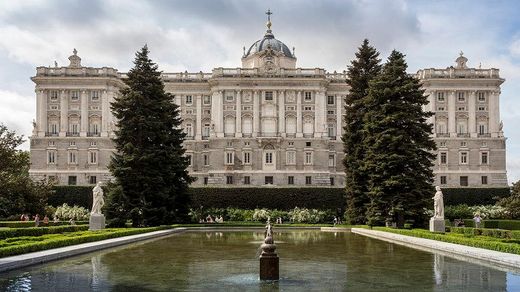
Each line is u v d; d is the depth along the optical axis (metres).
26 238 34.16
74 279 23.09
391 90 61.53
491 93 113.12
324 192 89.50
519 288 20.97
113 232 43.38
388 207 59.31
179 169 69.88
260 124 111.94
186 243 42.12
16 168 58.12
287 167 110.19
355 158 70.50
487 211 79.94
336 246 39.16
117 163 62.09
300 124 111.44
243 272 25.33
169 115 71.75
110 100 112.19
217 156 110.31
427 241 39.38
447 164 112.00
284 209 89.06
